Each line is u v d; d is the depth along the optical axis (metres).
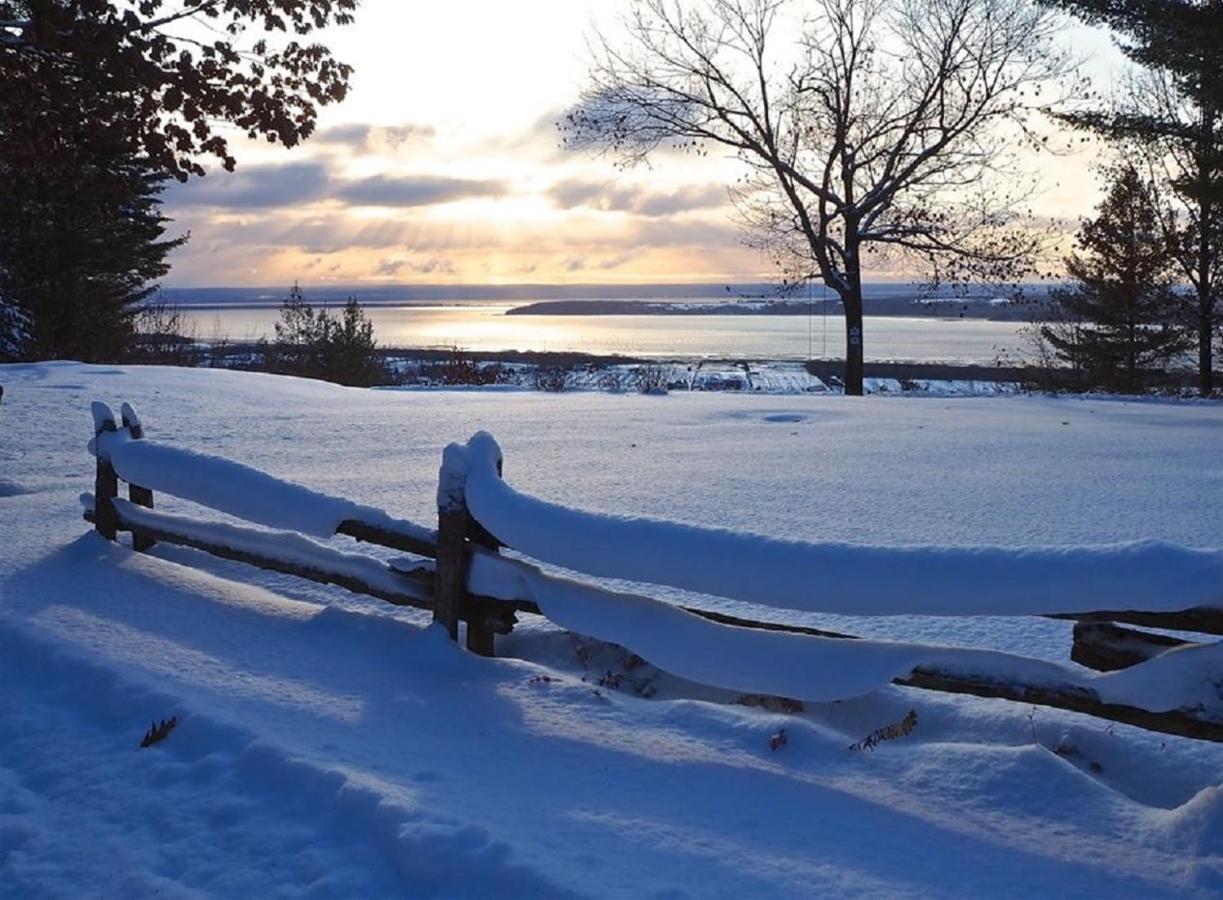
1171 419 18.11
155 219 39.84
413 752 4.10
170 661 4.99
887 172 31.08
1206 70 22.33
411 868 3.29
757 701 4.81
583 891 3.09
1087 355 38.41
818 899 3.12
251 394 19.70
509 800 3.72
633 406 19.20
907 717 4.40
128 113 11.43
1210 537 7.95
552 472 11.12
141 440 6.91
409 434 14.51
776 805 3.72
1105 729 4.26
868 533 8.05
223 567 6.86
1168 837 3.45
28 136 11.72
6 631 5.37
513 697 4.64
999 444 13.95
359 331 30.94
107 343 37.81
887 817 3.64
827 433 15.18
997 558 3.70
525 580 4.88
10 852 3.60
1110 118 26.30
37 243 35.16
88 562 6.69
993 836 3.53
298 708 4.48
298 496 5.80
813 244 30.91
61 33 10.26
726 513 8.83
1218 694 3.38
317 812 3.69
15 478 10.54
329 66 11.68
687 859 3.32
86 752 4.25
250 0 10.98
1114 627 3.81
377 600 6.18
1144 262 35.31
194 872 3.43
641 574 4.35
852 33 30.36
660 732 4.33
